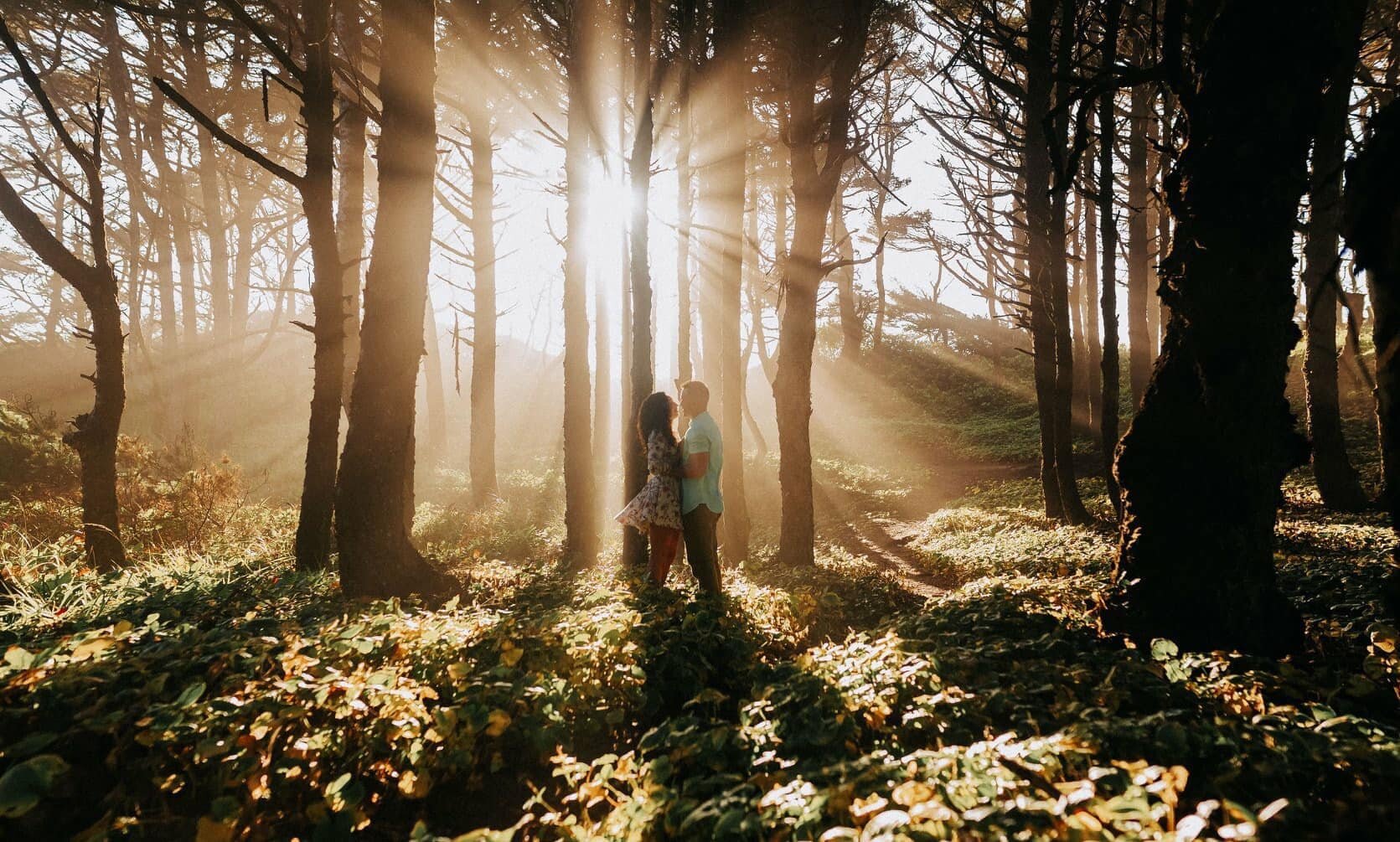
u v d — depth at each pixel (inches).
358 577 260.4
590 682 153.6
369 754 122.8
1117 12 248.8
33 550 336.8
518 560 470.3
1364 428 705.6
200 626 197.0
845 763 100.1
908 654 152.6
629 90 524.4
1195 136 180.9
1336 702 131.5
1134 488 187.6
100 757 114.9
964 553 445.7
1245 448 173.9
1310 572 266.2
